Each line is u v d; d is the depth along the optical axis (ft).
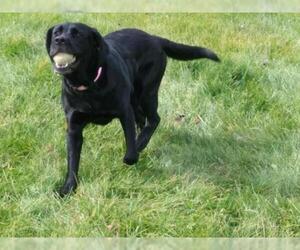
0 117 11.57
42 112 11.71
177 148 11.05
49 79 12.69
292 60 14.25
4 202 9.70
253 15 16.90
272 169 10.50
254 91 12.63
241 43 14.87
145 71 11.11
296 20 16.80
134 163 10.30
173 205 9.60
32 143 10.91
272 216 9.46
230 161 10.75
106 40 10.62
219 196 9.93
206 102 12.25
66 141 10.54
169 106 12.15
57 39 9.43
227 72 13.07
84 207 9.39
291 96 12.54
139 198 9.68
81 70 9.62
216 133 11.51
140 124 11.51
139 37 11.06
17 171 10.28
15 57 13.75
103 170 10.31
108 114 10.08
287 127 11.68
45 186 9.96
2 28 15.03
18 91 12.22
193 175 10.34
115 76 9.94
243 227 9.30
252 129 11.58
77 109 9.98
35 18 15.88
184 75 13.12
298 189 10.05
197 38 15.11
